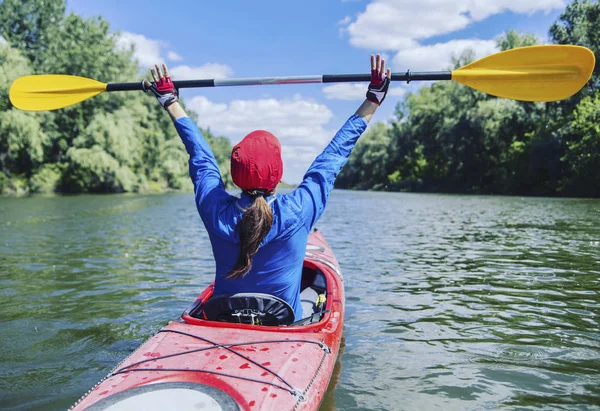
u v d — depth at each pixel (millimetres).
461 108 46781
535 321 4191
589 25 31031
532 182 32531
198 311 2928
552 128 31453
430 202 24656
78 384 3012
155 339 2402
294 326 2484
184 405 1868
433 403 2768
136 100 42125
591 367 3238
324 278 4066
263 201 2098
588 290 5188
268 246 2207
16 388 2949
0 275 6090
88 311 4527
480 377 3098
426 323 4176
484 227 11328
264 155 2117
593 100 27578
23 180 32250
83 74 36344
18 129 28750
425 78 3213
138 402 1890
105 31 38312
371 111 2426
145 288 5406
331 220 14055
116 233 10562
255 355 2225
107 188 36125
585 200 22688
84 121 35438
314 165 2314
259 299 2295
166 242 9109
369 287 5449
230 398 1911
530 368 3230
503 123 38062
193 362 2162
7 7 36250
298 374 2152
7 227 11664
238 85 3172
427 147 51344
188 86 3217
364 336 3865
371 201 26922
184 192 44875
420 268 6473
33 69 33750
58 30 37594
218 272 2352
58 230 11086
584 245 8148
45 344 3688
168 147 49438
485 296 5012
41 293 5191
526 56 3361
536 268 6332
